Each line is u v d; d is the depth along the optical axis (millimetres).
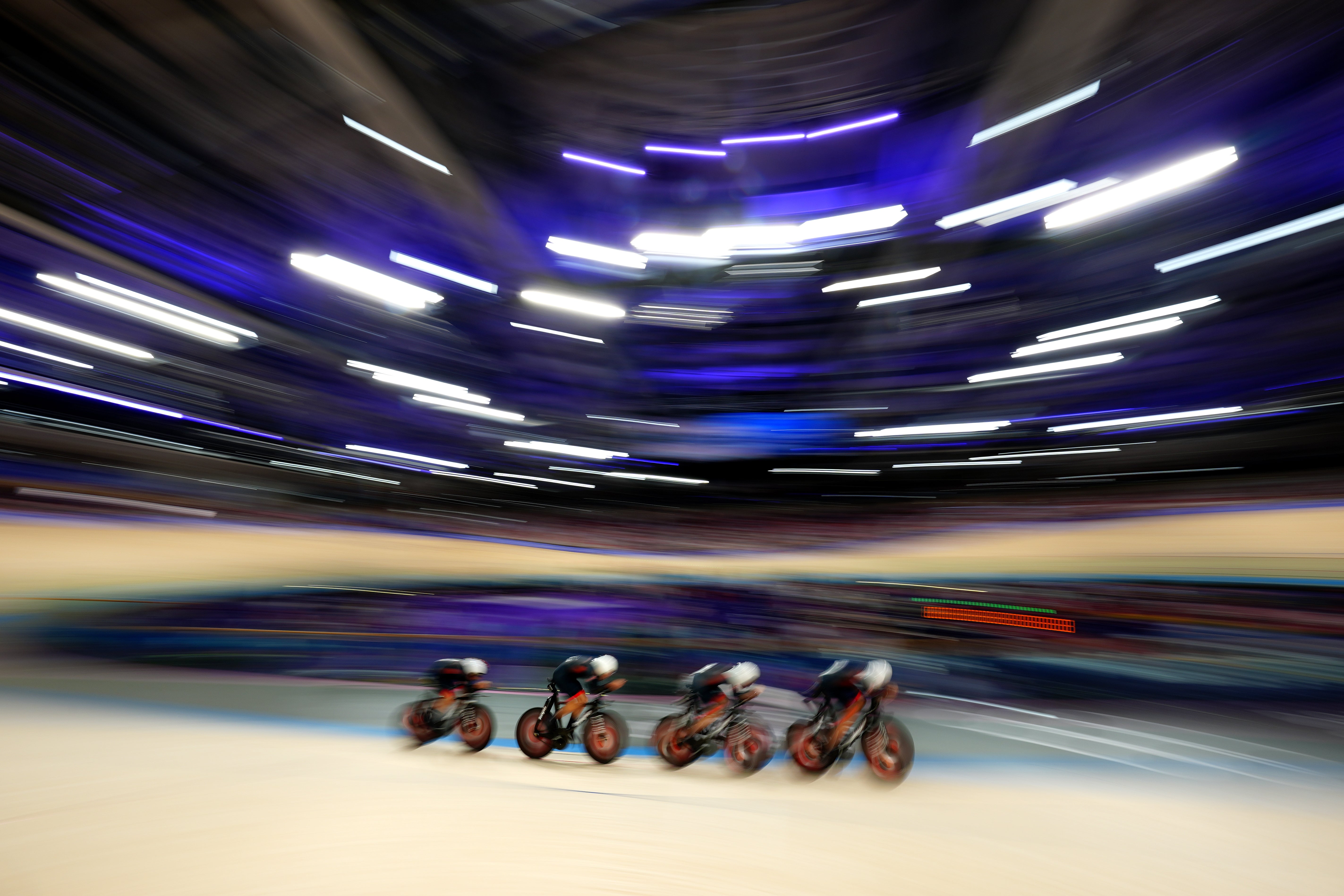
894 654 11234
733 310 38000
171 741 5414
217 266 23344
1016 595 11953
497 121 32750
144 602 12766
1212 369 23609
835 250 35469
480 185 32312
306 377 27125
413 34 26391
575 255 36188
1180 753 6301
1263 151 21047
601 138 34594
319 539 19234
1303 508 14359
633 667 10547
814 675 10227
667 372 39156
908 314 33781
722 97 33531
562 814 4031
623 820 3980
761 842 3732
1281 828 4262
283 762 4918
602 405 37562
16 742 5070
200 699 7508
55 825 3498
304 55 22016
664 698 8898
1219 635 10078
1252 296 22562
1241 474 21844
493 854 3385
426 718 5863
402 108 26875
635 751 6242
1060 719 7680
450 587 16469
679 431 37312
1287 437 21047
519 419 35312
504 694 8688
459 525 29141
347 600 13570
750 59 32219
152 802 3887
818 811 4363
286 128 22797
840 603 12352
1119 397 26516
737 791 4875
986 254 31172
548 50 31203
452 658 10070
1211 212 23047
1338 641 9492
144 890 2863
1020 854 3711
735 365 37750
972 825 4172
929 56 30094
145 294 21250
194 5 18438
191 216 21984
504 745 6293
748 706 8367
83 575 13828
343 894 2902
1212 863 3697
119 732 5629
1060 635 10711
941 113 31047
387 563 18297
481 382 34250
